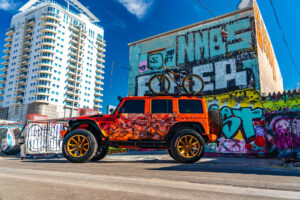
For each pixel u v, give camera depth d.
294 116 8.16
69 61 99.12
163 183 1.91
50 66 91.19
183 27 12.82
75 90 100.19
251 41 10.28
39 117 16.30
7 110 93.50
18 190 1.52
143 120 5.09
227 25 11.24
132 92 14.05
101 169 3.08
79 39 103.00
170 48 13.16
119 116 5.15
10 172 2.65
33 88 90.12
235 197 1.41
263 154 8.62
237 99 9.94
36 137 8.77
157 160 6.11
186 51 12.44
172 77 12.52
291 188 1.77
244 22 10.70
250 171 3.16
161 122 5.04
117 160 6.16
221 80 10.72
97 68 114.81
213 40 11.55
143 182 1.94
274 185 1.90
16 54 98.19
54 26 94.44
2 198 1.27
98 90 113.94
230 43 10.92
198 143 4.75
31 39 97.31
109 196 1.36
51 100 90.19
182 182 1.98
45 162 5.01
